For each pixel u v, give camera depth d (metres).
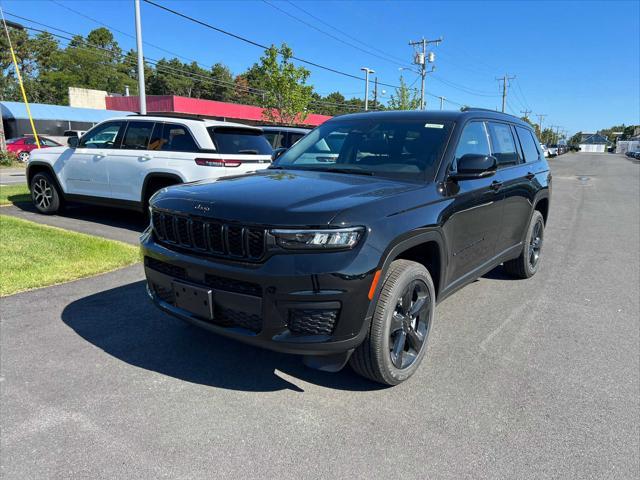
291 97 27.70
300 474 2.29
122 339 3.69
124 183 7.48
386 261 2.71
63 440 2.48
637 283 5.71
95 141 7.93
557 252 7.39
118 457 2.37
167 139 7.14
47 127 37.97
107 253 5.86
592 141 177.12
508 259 5.03
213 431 2.60
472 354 3.66
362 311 2.64
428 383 3.20
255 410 2.82
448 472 2.34
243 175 3.67
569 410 2.92
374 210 2.74
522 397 3.05
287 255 2.52
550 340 3.96
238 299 2.64
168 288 3.06
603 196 16.22
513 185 4.64
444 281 3.50
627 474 2.35
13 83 68.31
